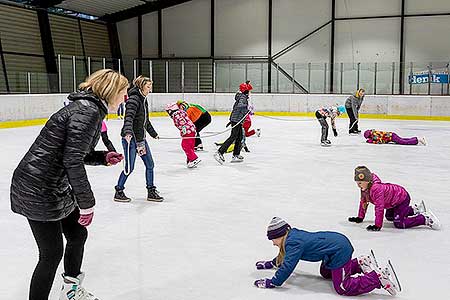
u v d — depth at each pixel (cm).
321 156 928
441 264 359
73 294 272
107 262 362
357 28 2211
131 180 691
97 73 250
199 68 2195
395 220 446
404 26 2136
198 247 398
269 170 773
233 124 818
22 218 491
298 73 2180
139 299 298
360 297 302
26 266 357
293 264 303
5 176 725
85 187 240
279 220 310
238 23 2395
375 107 1894
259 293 307
